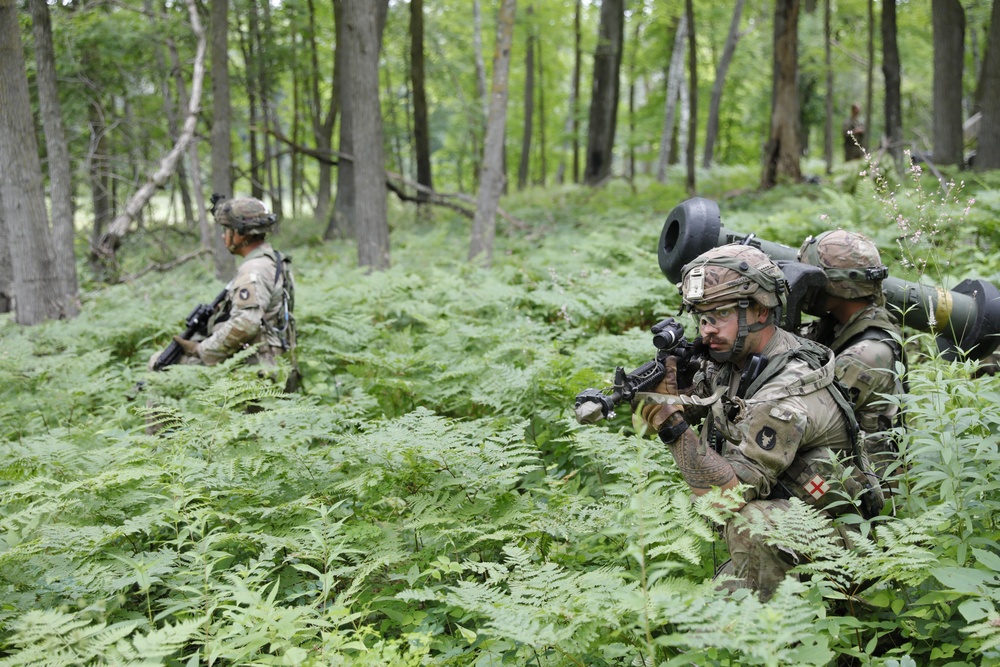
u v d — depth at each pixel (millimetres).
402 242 14188
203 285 10211
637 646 2607
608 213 14242
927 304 4012
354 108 10875
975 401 3461
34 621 2551
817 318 4074
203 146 21719
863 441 3230
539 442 4508
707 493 2645
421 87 20031
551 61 34469
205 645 2654
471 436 4289
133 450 3914
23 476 3961
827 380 2850
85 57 17203
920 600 2707
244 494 3682
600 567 3205
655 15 22609
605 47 23250
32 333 8297
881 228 8047
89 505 3605
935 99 14898
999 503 3064
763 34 29047
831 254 3553
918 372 4004
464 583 2840
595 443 3867
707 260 2889
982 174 11617
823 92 29031
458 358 5816
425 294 8000
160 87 20250
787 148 15344
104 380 5832
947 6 14570
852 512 2980
